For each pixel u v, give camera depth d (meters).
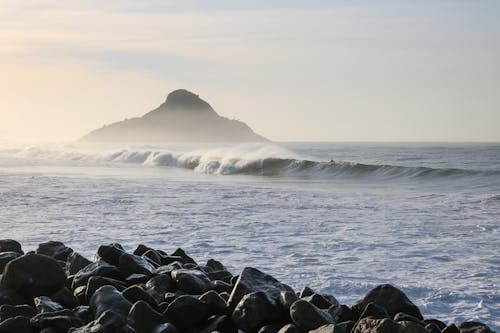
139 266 8.84
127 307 7.31
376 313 7.21
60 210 22.72
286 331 6.77
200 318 7.36
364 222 20.03
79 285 8.45
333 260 13.75
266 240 16.34
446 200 27.36
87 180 39.09
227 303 7.68
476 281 11.77
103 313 6.81
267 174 51.16
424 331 6.38
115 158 73.81
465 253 14.73
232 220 20.23
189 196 28.50
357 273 12.41
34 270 7.89
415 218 21.12
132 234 17.19
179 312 7.28
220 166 53.66
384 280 11.78
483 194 30.23
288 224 19.38
